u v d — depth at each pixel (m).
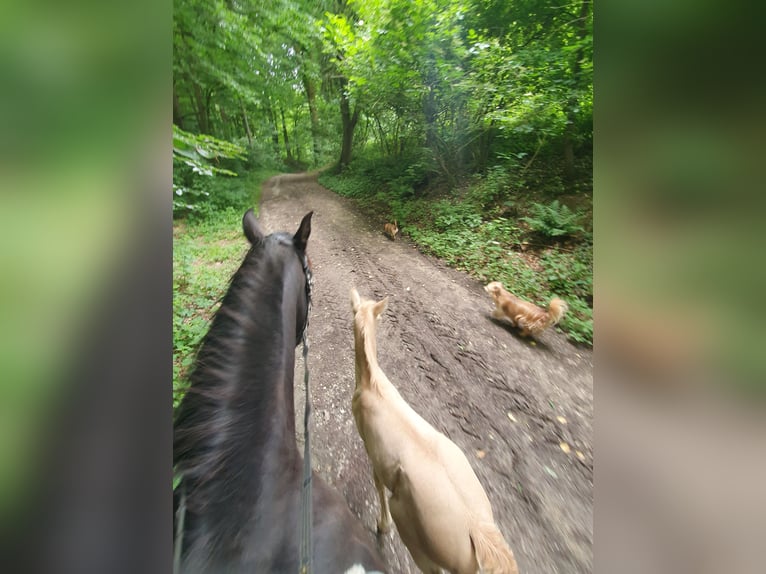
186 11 5.50
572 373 3.46
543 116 5.64
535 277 4.84
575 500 2.32
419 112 7.65
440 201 7.25
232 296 1.55
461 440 2.76
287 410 1.44
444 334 4.07
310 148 15.43
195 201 6.49
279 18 6.91
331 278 5.46
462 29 6.40
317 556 1.14
